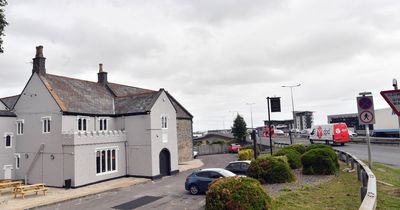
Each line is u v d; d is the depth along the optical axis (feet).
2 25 62.44
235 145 199.00
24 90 102.68
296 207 36.14
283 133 303.68
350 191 42.80
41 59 102.58
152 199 67.67
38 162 96.63
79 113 98.07
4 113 100.63
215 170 69.36
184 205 59.16
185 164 137.90
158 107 108.17
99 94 118.52
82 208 63.10
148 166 102.63
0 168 98.78
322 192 44.11
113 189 83.87
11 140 102.42
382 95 24.38
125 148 107.14
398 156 94.79
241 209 33.91
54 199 71.36
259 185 36.60
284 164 60.34
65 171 89.56
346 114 209.26
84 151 90.89
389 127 155.43
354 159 59.93
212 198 35.73
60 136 91.86
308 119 351.87
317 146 82.28
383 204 32.07
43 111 97.19
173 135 115.65
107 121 108.78
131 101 114.21
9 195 77.56
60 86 103.65
